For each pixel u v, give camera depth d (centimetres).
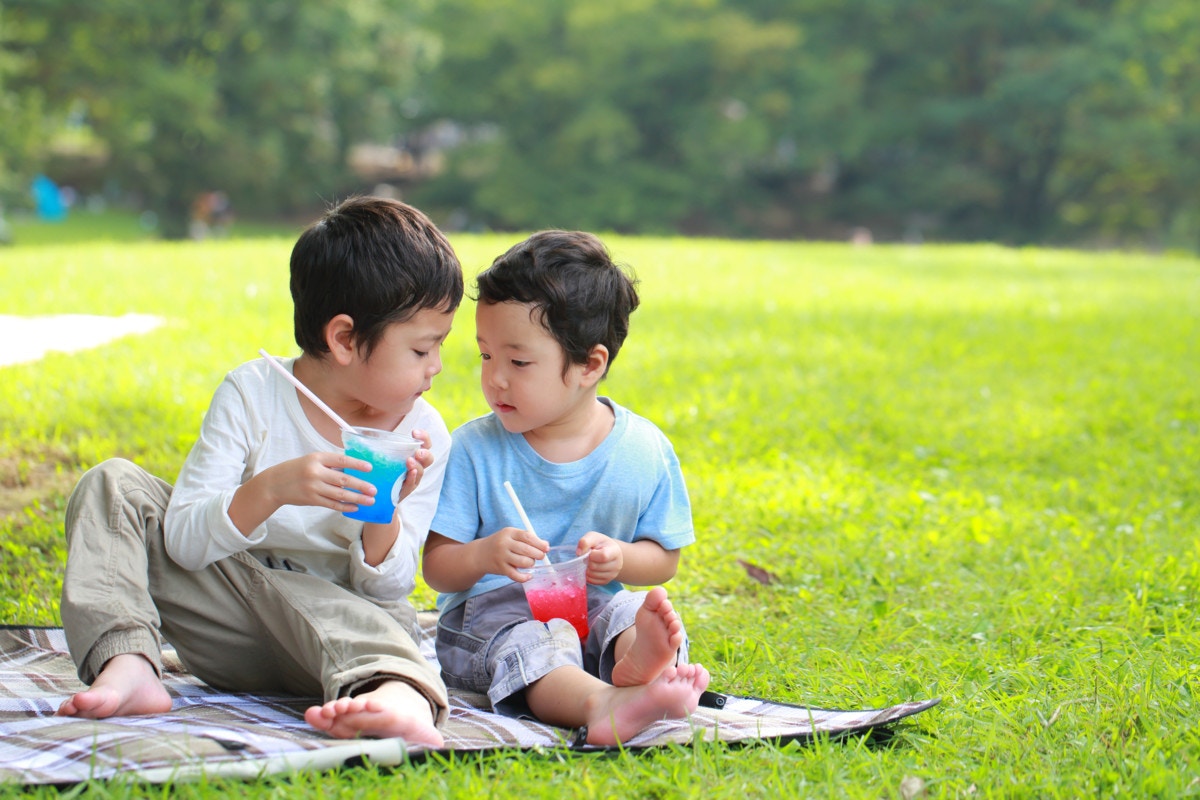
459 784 227
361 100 4478
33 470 493
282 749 227
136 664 246
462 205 4628
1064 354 905
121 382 623
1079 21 4219
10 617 350
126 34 3759
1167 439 650
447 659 298
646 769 239
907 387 767
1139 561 432
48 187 3972
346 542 282
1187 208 4409
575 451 300
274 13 3994
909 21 4472
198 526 258
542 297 274
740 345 877
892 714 265
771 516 484
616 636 280
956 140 4541
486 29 4453
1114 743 263
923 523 486
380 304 257
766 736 256
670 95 4562
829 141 4528
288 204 4450
